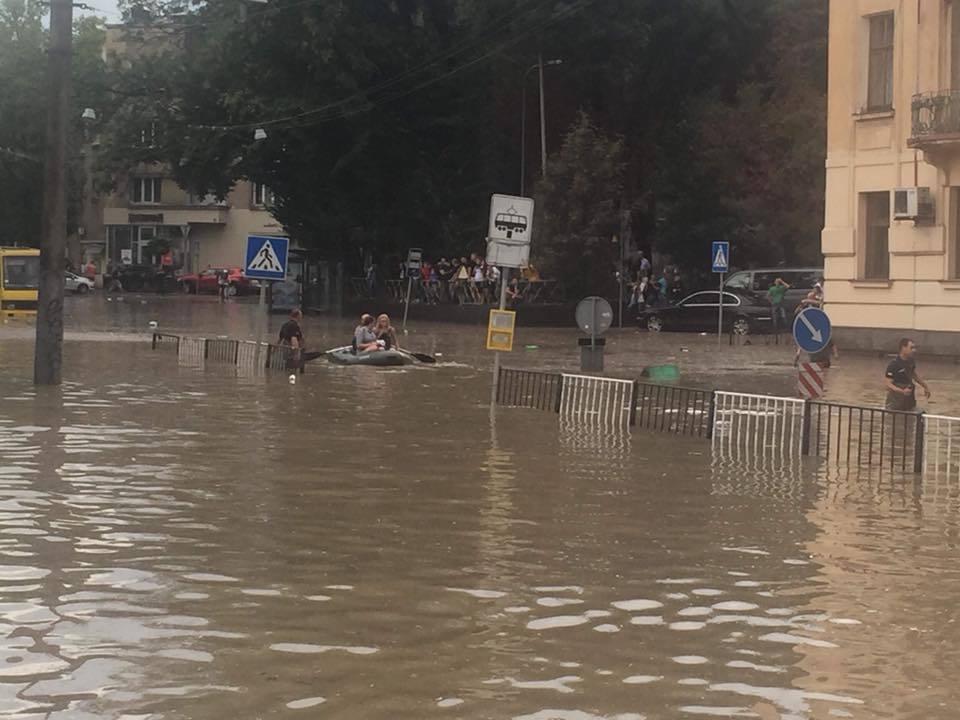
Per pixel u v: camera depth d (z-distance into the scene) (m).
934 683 6.27
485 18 52.50
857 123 32.41
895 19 31.39
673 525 10.13
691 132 54.50
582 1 52.44
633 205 53.25
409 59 52.44
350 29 50.84
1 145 77.56
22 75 77.19
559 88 55.84
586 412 17.86
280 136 52.47
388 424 16.30
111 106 55.78
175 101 55.16
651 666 6.48
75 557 8.55
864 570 8.69
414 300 52.19
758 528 10.09
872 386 23.53
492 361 28.31
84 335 35.31
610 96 56.19
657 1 53.97
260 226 85.94
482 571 8.42
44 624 6.99
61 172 20.11
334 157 54.59
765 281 42.94
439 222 55.09
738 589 8.09
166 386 20.73
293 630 6.99
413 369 25.58
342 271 56.47
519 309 46.25
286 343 24.20
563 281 47.28
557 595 7.85
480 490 11.53
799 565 8.81
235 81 53.47
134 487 11.22
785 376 25.36
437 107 54.16
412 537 9.43
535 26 52.41
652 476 12.63
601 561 8.79
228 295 70.50
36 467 12.20
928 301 30.72
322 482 11.73
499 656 6.60
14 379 21.52
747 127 52.44
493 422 16.80
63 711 5.66
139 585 7.86
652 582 8.23
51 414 16.53
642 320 44.84
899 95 31.38
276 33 51.72
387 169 55.06
